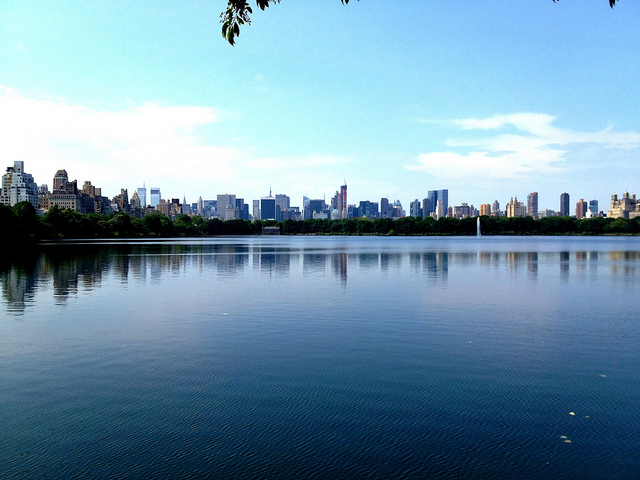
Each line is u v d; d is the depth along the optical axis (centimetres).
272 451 1098
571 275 5038
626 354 1902
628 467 1037
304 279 4631
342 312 2812
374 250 11038
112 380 1579
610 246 13688
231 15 1204
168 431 1200
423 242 18438
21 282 4278
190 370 1681
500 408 1348
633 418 1283
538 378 1605
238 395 1442
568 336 2216
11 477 991
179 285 4128
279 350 1953
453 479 986
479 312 2822
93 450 1105
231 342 2086
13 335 2203
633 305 3088
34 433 1191
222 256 8406
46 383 1548
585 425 1241
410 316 2694
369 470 1020
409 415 1298
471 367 1725
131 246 12350
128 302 3184
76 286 4031
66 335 2209
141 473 1005
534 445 1133
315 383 1551
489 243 16962
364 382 1559
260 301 3238
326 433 1189
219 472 1010
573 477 998
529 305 3077
